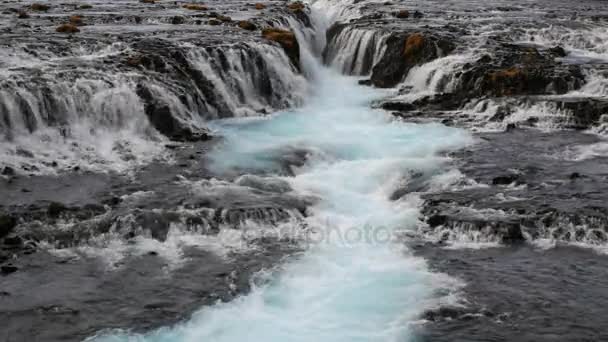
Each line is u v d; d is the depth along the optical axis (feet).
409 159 68.64
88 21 119.55
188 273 46.06
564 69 92.38
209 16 127.34
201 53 90.27
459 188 60.49
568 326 39.88
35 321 40.27
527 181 61.46
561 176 63.00
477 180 62.23
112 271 46.16
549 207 54.80
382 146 73.82
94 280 44.96
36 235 49.88
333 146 73.51
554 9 150.51
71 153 67.36
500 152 70.79
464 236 51.85
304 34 138.10
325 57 127.75
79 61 83.56
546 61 97.14
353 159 70.03
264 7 149.69
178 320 40.70
